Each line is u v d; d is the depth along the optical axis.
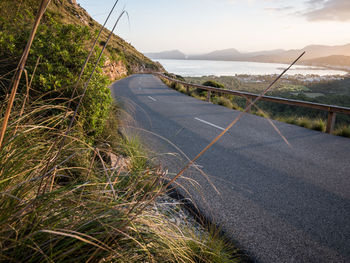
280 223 2.91
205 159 4.97
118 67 34.94
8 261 0.99
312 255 2.41
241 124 8.64
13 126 1.38
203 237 2.14
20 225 1.11
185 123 8.37
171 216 2.62
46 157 1.55
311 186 3.93
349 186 3.96
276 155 5.42
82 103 3.41
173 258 1.54
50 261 0.94
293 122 9.30
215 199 3.39
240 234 2.66
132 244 1.27
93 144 3.67
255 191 3.70
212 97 15.80
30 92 3.13
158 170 1.80
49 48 3.93
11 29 3.89
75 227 1.16
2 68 3.27
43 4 0.79
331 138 7.19
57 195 1.28
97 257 1.13
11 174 1.26
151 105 12.21
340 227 2.88
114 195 1.37
